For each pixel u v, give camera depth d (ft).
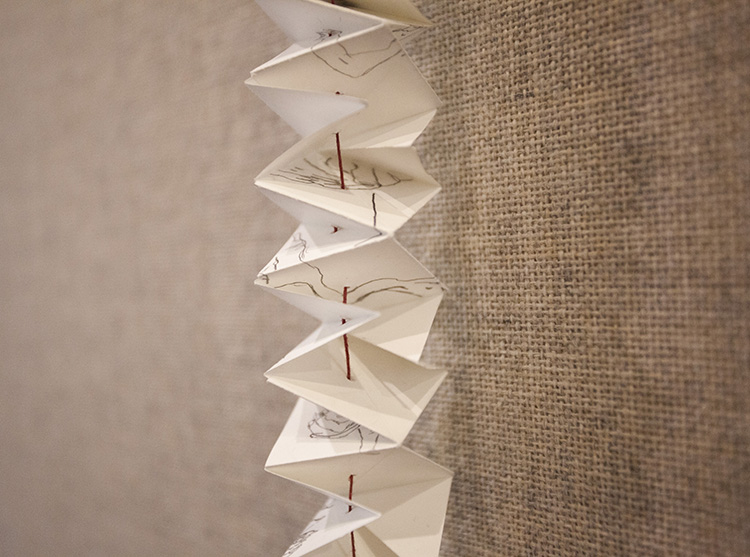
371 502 0.82
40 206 1.37
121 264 1.23
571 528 0.84
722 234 0.77
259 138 1.06
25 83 1.37
